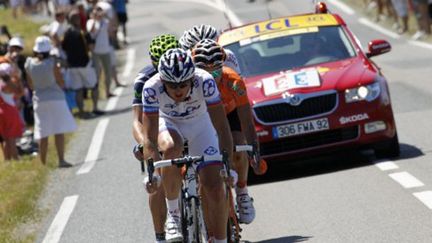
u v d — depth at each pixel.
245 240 27.44
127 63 84.56
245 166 26.84
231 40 39.84
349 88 35.84
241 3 118.69
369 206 29.47
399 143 40.25
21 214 35.44
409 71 62.62
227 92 25.78
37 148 52.22
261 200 32.66
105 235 31.06
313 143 35.62
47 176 43.12
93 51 66.44
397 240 25.14
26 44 91.81
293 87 35.88
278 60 38.16
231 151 22.94
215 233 22.44
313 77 36.38
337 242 25.83
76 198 37.62
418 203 28.94
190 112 23.06
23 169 44.62
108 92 67.62
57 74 46.31
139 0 144.75
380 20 91.44
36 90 46.19
